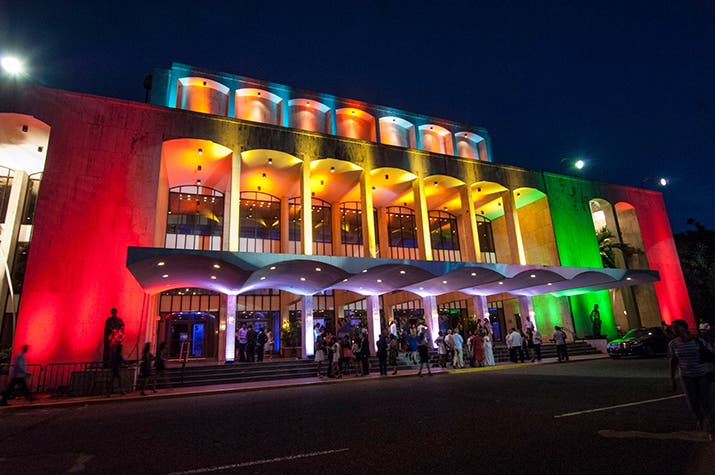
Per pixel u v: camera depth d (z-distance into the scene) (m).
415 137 28.36
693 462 4.53
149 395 12.32
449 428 6.53
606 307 27.58
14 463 5.53
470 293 23.80
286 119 24.86
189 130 19.42
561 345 19.44
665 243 31.14
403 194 27.31
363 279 19.22
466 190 25.88
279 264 16.00
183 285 17.83
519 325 29.28
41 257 15.43
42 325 14.83
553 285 23.59
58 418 9.14
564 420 6.76
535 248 28.73
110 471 5.09
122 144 17.91
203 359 21.03
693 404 5.81
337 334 25.39
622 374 13.01
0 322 19.30
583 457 4.85
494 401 8.88
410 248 29.33
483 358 18.20
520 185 27.58
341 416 7.93
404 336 21.33
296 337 22.41
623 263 30.41
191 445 6.16
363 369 16.42
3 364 14.34
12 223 20.39
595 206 31.41
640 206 31.41
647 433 5.78
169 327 21.69
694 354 5.91
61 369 14.59
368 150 23.61
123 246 16.67
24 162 20.69
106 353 14.02
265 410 9.09
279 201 26.11
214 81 23.41
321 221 27.33
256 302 24.19
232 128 20.42
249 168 22.38
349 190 25.97
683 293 30.09
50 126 16.91
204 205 24.05
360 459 5.13
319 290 20.64
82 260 15.95
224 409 9.49
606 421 6.57
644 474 4.25
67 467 5.30
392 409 8.45
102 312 15.70
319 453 5.46
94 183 16.95
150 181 17.94
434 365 19.45
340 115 27.12
